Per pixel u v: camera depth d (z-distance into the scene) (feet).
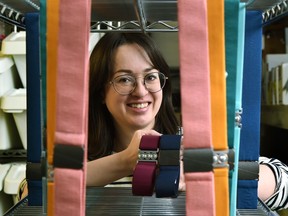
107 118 3.12
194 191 1.14
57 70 1.17
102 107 3.11
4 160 4.32
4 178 3.83
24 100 3.75
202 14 1.15
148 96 2.82
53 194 1.23
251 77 2.04
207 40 1.16
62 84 1.16
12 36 3.86
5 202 4.02
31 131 2.00
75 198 1.16
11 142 4.13
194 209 1.14
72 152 1.16
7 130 4.00
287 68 4.63
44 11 1.39
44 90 1.46
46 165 1.40
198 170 1.14
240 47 1.66
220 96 1.24
